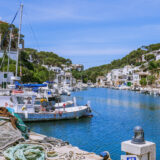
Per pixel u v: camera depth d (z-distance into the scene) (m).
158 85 112.75
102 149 20.55
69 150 13.35
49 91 53.00
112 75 190.88
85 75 187.12
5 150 12.50
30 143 14.08
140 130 8.78
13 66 64.81
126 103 58.16
